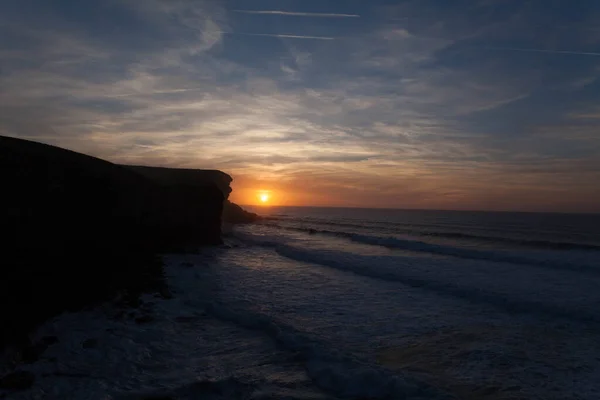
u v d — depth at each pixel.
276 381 6.29
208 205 26.19
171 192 24.31
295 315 10.16
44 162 10.83
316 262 20.12
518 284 13.94
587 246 26.72
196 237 25.20
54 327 8.01
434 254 22.88
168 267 17.05
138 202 19.39
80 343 7.40
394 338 8.55
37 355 6.64
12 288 7.30
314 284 14.38
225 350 7.68
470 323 9.72
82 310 9.32
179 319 9.62
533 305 10.96
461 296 12.56
